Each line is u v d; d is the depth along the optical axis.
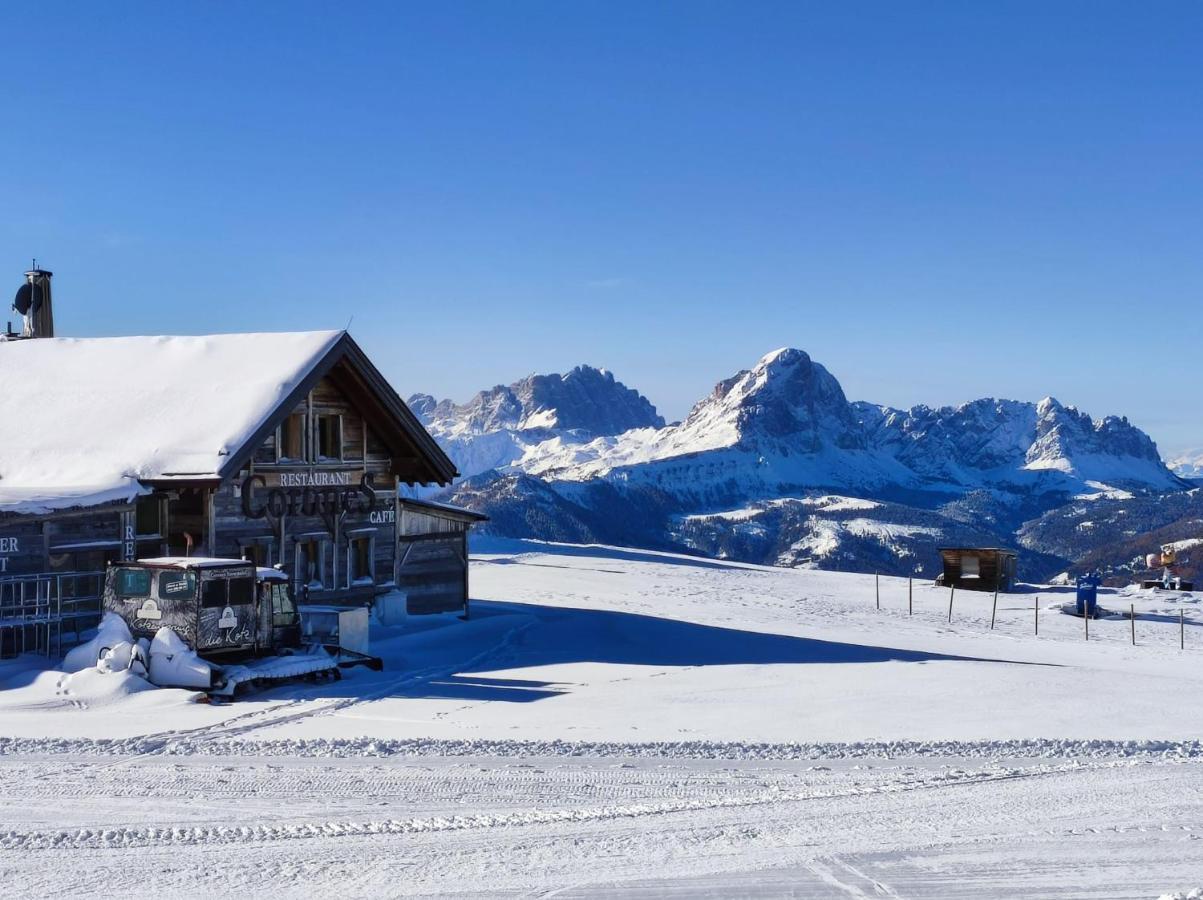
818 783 14.60
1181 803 13.42
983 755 16.47
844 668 25.20
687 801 13.56
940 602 54.66
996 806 13.30
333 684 22.72
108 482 27.02
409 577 34.91
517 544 80.81
